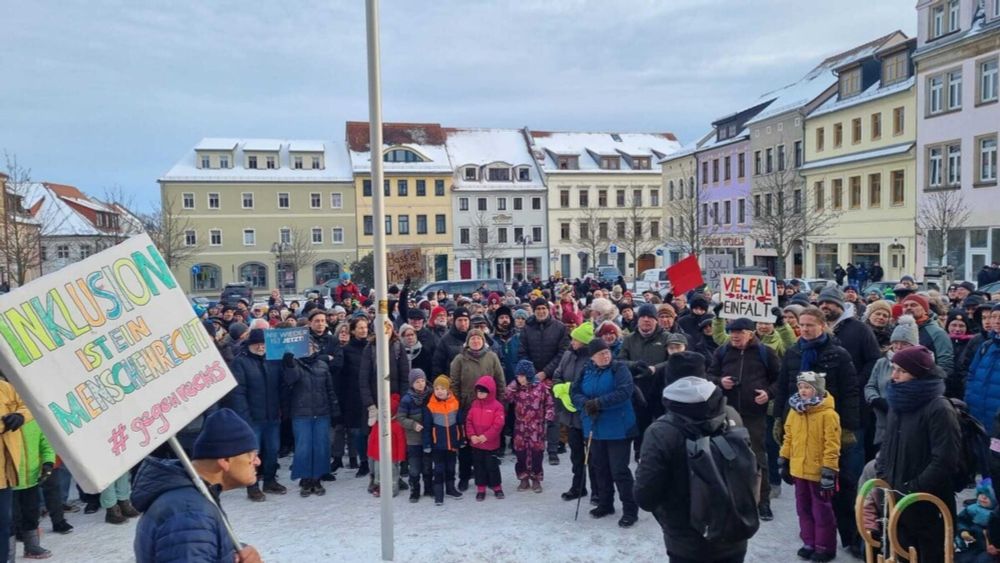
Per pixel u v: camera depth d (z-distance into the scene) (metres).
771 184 39.84
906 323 5.56
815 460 5.24
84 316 2.70
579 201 62.44
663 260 56.16
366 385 7.40
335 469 8.51
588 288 22.80
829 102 37.06
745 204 44.19
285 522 6.53
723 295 7.98
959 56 28.52
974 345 6.57
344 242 59.28
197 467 2.81
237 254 57.31
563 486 7.56
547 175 61.66
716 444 3.39
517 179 62.34
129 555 5.87
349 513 6.76
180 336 3.02
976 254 28.14
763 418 6.32
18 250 29.97
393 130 63.03
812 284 25.16
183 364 2.99
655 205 63.47
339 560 5.57
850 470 5.47
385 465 5.54
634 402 6.58
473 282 27.98
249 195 57.53
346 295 17.25
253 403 7.33
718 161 47.62
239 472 2.85
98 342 2.72
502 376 7.38
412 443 7.13
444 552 5.68
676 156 53.50
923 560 4.19
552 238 61.97
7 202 32.28
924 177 30.48
